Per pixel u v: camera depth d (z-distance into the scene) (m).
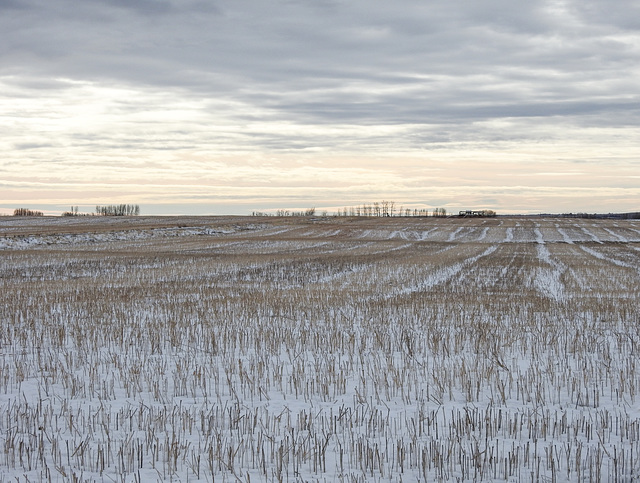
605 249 56.78
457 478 6.43
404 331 14.53
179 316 16.91
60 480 6.60
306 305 19.23
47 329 14.83
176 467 6.84
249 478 6.34
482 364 11.24
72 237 61.16
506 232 85.62
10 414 8.59
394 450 7.43
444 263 39.44
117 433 8.06
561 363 11.79
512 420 8.52
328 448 7.57
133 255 44.25
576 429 7.85
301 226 94.12
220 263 38.34
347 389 10.22
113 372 11.15
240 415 8.71
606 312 18.08
